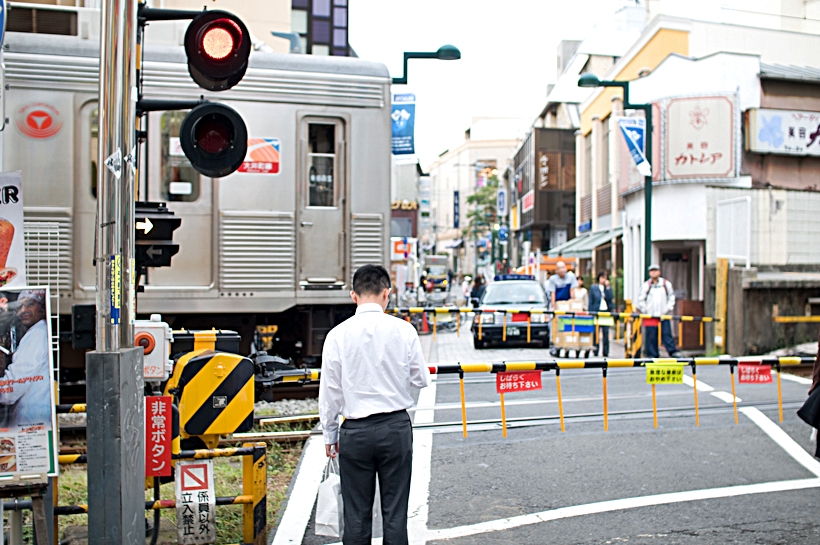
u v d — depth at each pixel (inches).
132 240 156.5
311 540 203.8
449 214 4165.8
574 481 255.0
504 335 681.6
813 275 652.7
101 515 146.7
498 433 314.7
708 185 761.6
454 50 549.0
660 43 930.1
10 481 146.4
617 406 367.6
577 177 1425.9
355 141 399.5
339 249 396.5
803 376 490.6
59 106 358.0
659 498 238.4
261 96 385.7
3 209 154.6
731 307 610.2
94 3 413.4
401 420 160.6
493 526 214.2
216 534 202.1
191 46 191.2
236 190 381.1
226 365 195.9
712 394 401.4
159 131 374.9
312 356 402.6
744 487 249.6
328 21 1069.8
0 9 162.9
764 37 949.2
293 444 295.1
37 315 149.2
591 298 636.1
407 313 638.5
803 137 788.6
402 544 157.8
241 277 380.2
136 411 154.6
